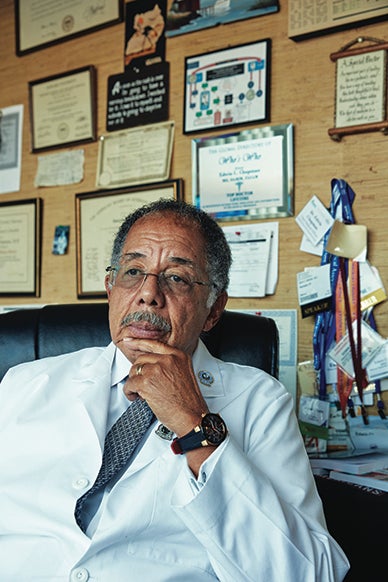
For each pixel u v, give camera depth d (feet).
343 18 5.82
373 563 4.01
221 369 4.18
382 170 5.68
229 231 6.43
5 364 4.96
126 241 3.96
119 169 7.23
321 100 6.01
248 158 6.34
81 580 3.27
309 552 3.19
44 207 7.91
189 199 6.76
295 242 6.10
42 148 7.89
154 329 3.73
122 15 7.29
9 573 3.48
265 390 4.07
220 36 6.63
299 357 6.02
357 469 4.81
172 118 6.92
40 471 3.74
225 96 6.51
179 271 3.80
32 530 3.54
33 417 3.98
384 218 5.66
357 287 5.69
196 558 3.42
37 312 5.11
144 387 3.36
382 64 5.66
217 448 3.23
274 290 6.18
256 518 3.14
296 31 6.06
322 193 5.97
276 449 3.70
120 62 7.34
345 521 4.28
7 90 8.35
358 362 5.63
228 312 4.99
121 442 3.65
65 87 7.71
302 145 6.10
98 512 3.53
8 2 8.34
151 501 3.44
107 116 7.39
